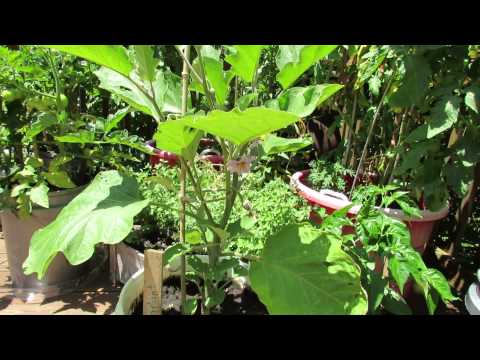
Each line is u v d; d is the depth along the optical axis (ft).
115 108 11.43
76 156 6.82
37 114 6.87
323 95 3.27
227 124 2.78
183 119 2.82
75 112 8.09
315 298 3.55
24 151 7.82
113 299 7.00
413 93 5.95
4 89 6.50
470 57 6.41
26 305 6.73
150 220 7.27
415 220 6.18
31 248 3.52
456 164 6.08
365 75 6.63
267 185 7.63
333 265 3.70
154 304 3.95
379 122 8.12
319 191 7.70
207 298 4.08
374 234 4.33
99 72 4.37
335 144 9.64
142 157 11.32
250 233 4.00
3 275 7.63
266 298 3.56
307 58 3.36
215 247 4.05
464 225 7.68
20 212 6.16
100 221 3.26
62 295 7.06
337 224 4.58
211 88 4.33
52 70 6.64
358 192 6.22
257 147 4.00
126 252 6.88
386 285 4.30
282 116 2.58
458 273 7.59
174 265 5.00
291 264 3.71
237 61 3.52
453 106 5.64
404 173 7.07
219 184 6.86
